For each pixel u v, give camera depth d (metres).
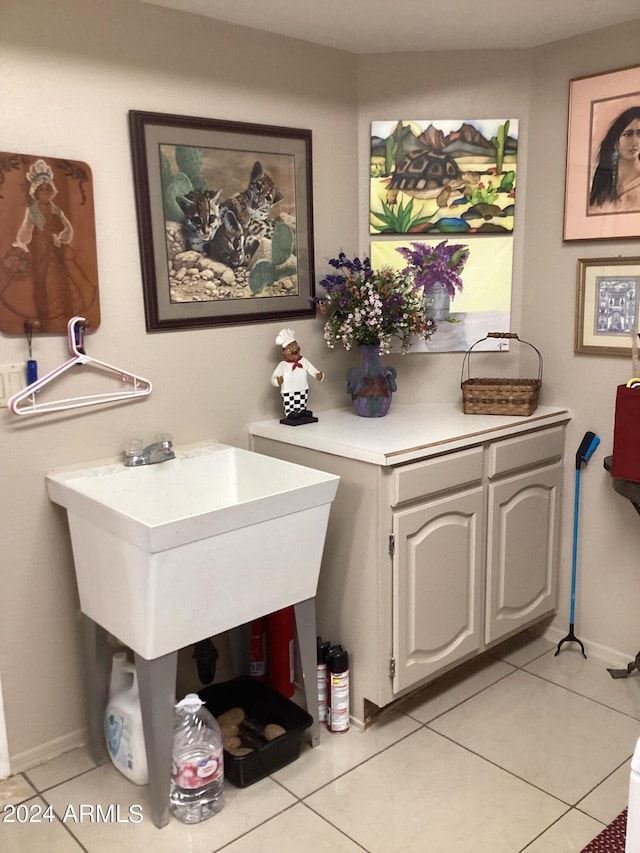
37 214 2.04
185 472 2.35
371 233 2.79
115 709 2.15
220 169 2.39
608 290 2.56
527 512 2.65
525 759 2.21
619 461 2.27
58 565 2.23
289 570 2.07
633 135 2.42
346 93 2.69
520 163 2.74
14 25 1.96
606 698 2.51
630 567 2.65
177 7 2.21
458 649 2.50
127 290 2.26
